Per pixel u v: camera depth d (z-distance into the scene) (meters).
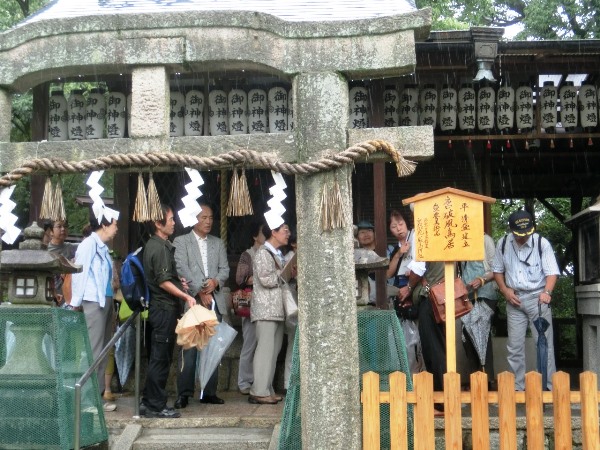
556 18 13.87
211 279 6.85
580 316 9.73
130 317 6.11
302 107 4.82
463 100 8.16
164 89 4.92
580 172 10.55
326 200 4.73
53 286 5.49
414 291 6.62
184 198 4.81
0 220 4.86
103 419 5.66
